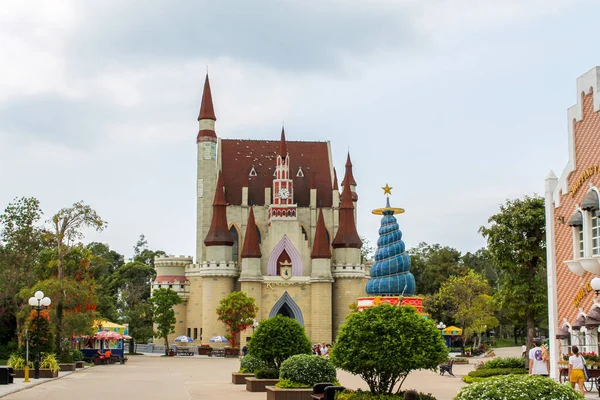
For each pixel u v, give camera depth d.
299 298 128.62
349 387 47.19
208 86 147.88
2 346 85.12
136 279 164.75
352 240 134.75
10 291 87.50
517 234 61.94
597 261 39.97
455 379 53.56
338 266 132.62
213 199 142.00
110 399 37.81
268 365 46.84
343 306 131.62
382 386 32.72
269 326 46.78
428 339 31.84
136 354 120.81
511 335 154.00
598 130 41.56
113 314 119.06
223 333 126.62
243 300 116.31
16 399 37.53
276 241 131.12
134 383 50.44
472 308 109.06
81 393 41.47
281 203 132.88
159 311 118.25
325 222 142.00
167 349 118.06
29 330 57.50
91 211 77.69
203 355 118.75
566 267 44.00
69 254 80.75
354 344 31.86
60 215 76.75
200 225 142.88
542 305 61.97
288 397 36.62
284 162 134.12
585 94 43.06
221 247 129.88
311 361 38.34
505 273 64.94
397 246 96.69
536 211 61.41
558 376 43.56
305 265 131.38
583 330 42.41
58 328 70.81
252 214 129.25
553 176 45.84
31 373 54.91
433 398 31.09
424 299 121.75
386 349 31.36
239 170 145.00
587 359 39.47
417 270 152.12
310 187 144.00
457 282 112.81
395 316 32.25
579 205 42.66
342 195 137.25
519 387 19.58
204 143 145.38
